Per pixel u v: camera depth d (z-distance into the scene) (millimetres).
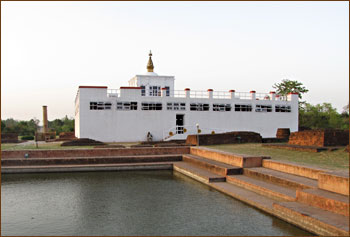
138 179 18891
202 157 22562
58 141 39500
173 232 10461
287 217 10500
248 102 40031
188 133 37062
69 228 11062
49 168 20828
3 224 11523
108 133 34969
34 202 14234
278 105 41188
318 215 9586
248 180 15328
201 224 11070
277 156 19453
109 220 11758
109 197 14875
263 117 40500
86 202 14125
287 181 13391
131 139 35688
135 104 35938
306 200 10984
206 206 13055
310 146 22609
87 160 22203
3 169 20438
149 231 10609
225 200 13859
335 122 59312
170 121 37094
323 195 10445
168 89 42531
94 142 31000
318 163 15984
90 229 10930
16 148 26594
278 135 34938
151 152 24625
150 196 14906
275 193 12766
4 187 16969
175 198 14438
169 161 23688
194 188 16344
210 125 38438
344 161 16562
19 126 60344
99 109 34750
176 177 19484
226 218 11531
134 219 11797
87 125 34344
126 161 22875
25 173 20531
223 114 38969
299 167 14453
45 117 45875
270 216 11492
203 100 38312
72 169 21125
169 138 35844
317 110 62938
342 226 8586
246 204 13109
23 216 12383
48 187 16922
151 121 36438
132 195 15141
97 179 18906
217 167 17969
